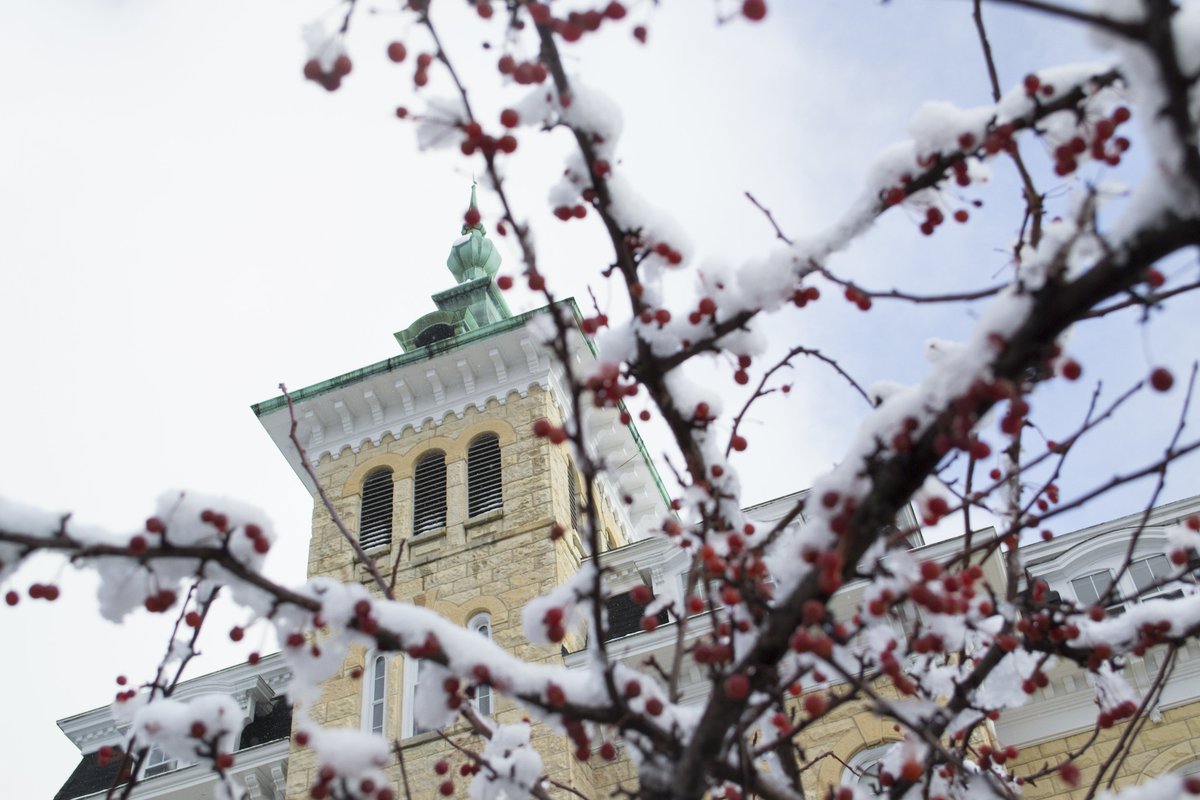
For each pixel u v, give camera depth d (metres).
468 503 26.23
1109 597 7.01
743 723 5.88
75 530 5.58
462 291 37.31
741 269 6.71
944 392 5.35
